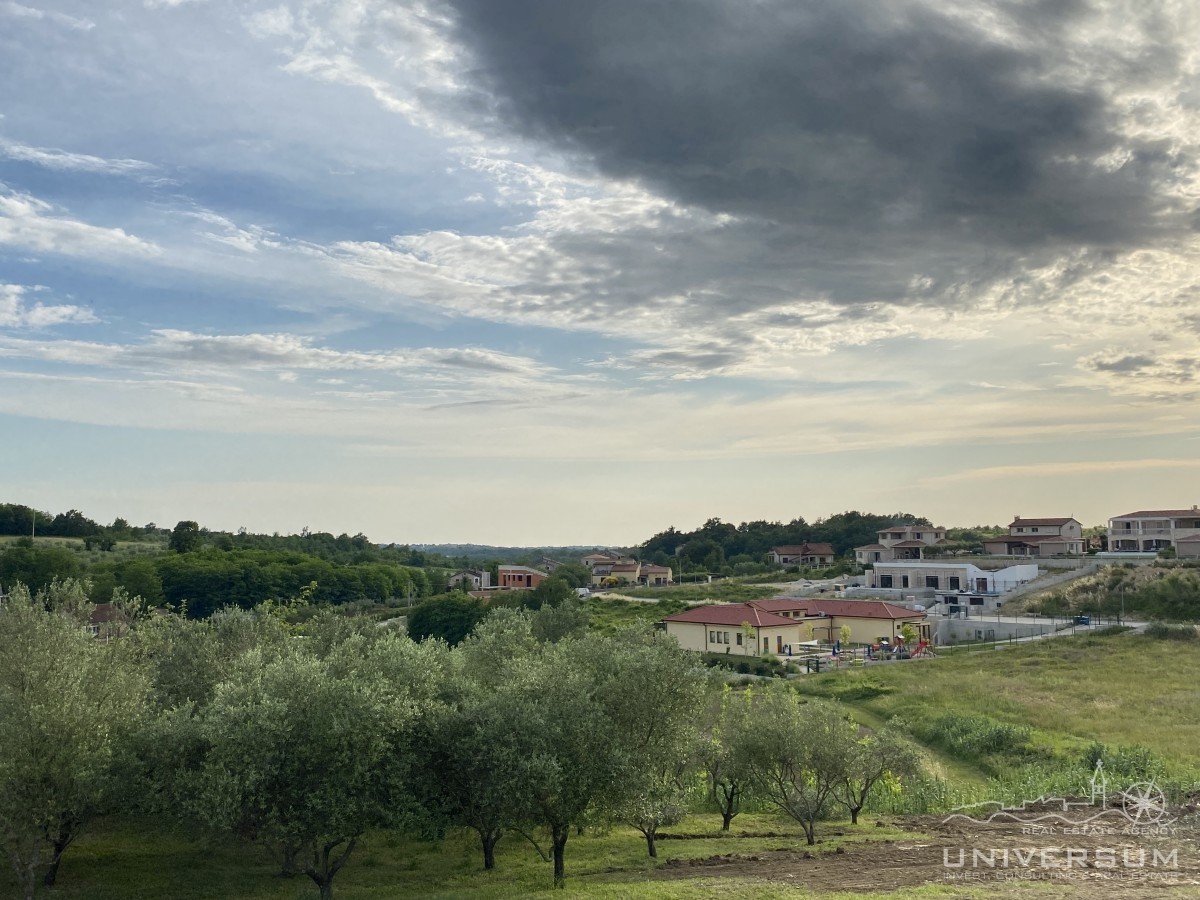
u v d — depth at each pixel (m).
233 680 27.27
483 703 25.34
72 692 23.47
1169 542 121.69
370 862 28.44
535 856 28.78
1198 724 45.25
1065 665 62.34
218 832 22.61
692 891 21.78
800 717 31.58
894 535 158.62
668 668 28.05
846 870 23.83
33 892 22.78
